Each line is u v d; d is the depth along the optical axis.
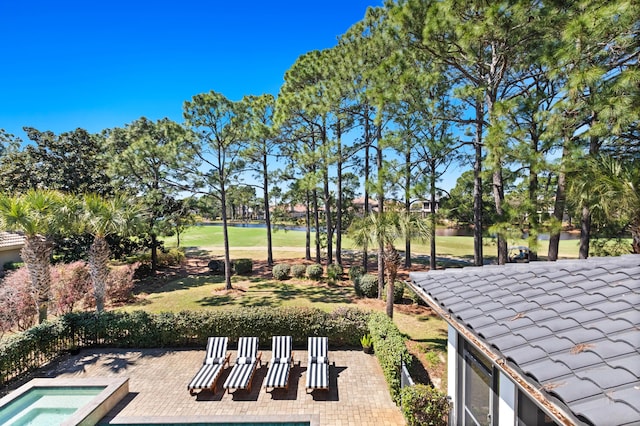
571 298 3.96
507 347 3.30
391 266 10.56
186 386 8.23
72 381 7.77
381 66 10.52
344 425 6.66
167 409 7.25
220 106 16.08
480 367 5.17
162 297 16.23
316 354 9.00
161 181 18.20
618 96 6.76
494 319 3.98
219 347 9.32
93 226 11.52
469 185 19.38
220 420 6.61
